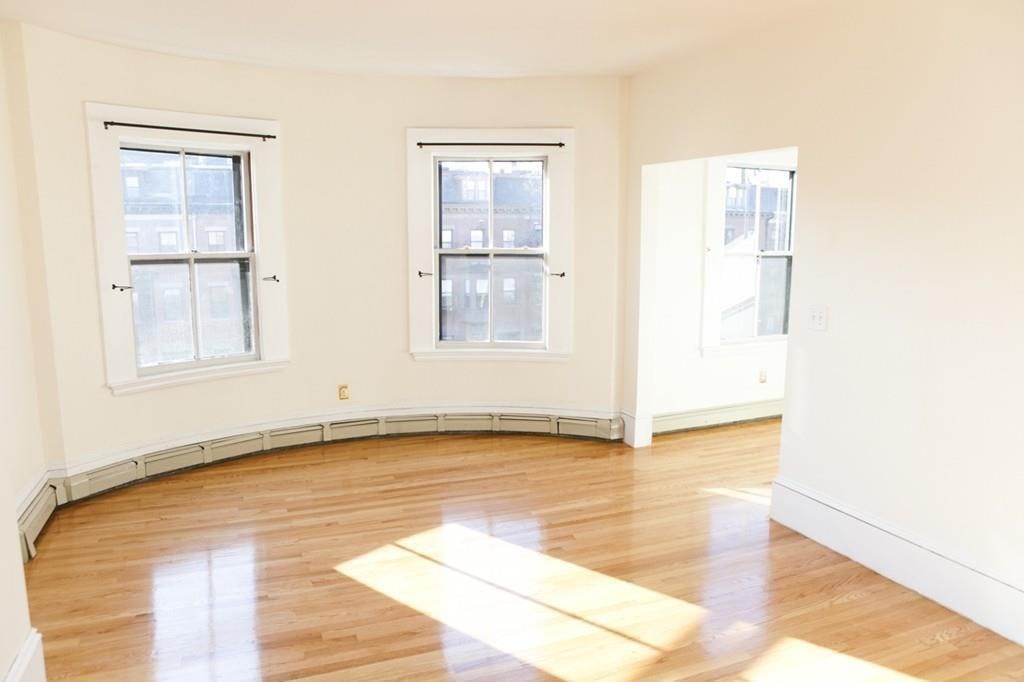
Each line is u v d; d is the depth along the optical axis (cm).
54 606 281
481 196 501
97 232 385
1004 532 261
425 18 340
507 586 300
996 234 257
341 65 438
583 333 501
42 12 331
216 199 446
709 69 398
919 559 292
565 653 252
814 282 335
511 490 412
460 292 511
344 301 487
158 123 406
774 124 354
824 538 338
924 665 245
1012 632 259
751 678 239
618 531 355
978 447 268
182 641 258
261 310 460
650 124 454
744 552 332
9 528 202
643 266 478
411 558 325
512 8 325
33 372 364
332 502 391
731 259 547
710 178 519
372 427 507
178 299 435
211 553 328
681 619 275
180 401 434
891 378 300
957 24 265
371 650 253
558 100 479
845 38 311
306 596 290
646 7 321
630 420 498
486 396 516
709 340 537
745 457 476
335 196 475
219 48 396
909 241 288
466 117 482
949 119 270
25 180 357
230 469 444
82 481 386
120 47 390
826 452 335
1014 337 254
